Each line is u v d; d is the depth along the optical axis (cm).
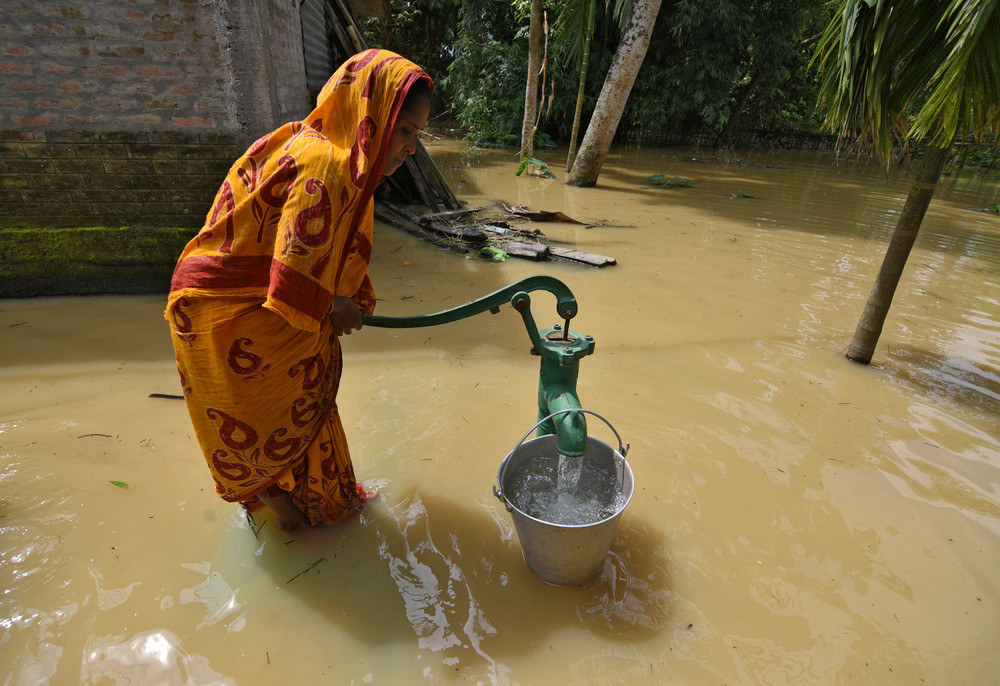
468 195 872
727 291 500
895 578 213
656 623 192
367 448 274
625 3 988
